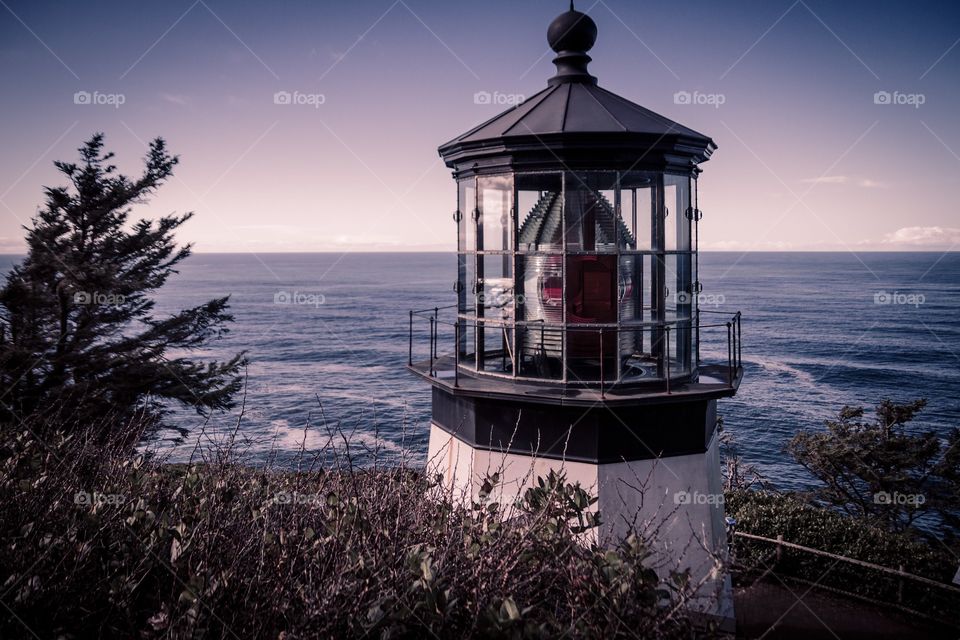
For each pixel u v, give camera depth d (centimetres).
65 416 1606
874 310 13150
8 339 1844
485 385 718
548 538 390
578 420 673
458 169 761
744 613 988
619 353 691
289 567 370
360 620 313
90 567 396
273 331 10781
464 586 351
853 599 1070
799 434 2455
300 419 3897
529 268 725
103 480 504
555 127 677
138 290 2177
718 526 783
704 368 827
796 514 1243
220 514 425
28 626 338
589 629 316
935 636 955
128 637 353
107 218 2097
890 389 6469
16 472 486
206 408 2095
